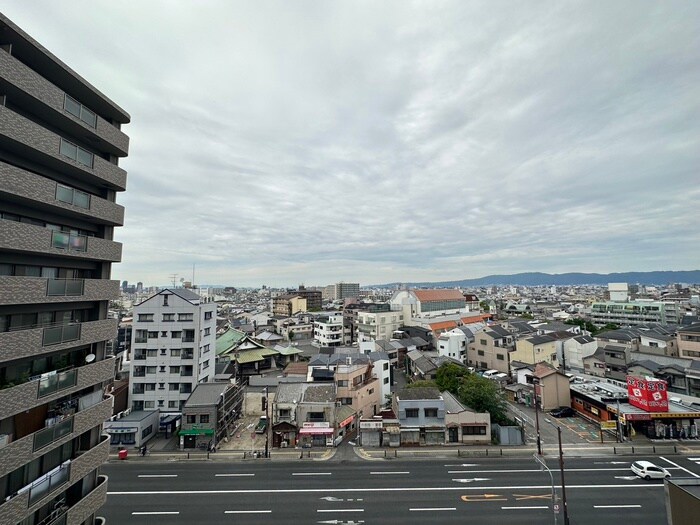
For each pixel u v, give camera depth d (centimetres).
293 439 3444
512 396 4819
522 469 2867
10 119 1288
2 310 1376
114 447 3347
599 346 6100
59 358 1639
